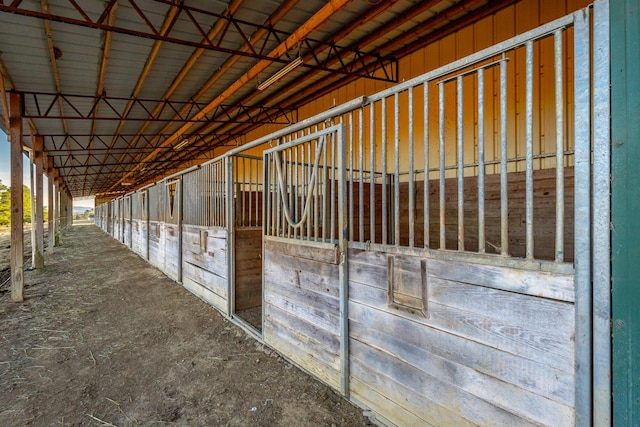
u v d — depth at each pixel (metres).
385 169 1.78
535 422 1.21
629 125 0.97
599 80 1.03
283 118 9.45
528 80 1.23
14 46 4.71
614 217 1.00
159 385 2.37
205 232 4.49
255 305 4.18
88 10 4.04
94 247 11.84
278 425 1.90
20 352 2.96
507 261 1.28
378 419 1.87
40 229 7.52
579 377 1.09
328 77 6.93
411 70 5.75
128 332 3.45
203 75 6.53
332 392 2.20
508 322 1.28
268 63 5.00
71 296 4.94
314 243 2.32
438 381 1.54
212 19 4.51
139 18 4.38
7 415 2.04
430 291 1.57
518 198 3.81
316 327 2.36
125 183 24.64
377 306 1.86
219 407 2.09
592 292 1.06
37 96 6.65
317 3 4.34
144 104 7.88
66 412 2.07
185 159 17.38
